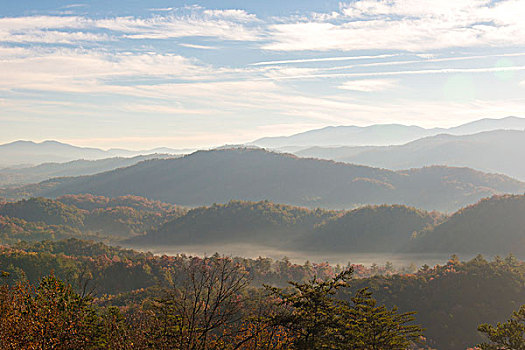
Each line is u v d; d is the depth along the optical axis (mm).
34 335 16406
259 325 16547
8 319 16109
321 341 17562
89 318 19203
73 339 17484
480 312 72750
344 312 18781
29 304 17422
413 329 21438
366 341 19328
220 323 14672
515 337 26328
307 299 17906
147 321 18094
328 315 17938
